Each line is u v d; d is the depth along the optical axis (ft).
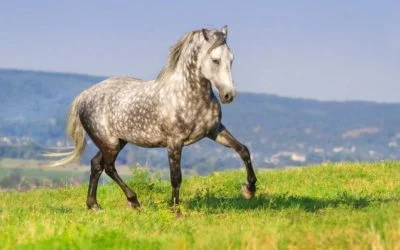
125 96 58.95
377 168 93.30
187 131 55.36
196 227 48.78
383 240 39.29
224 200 64.64
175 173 55.83
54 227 45.83
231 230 44.91
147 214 54.90
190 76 54.70
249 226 47.19
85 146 63.52
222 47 53.47
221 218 54.65
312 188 78.18
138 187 75.72
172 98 55.36
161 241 41.11
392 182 81.30
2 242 41.24
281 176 90.74
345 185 80.74
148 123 56.90
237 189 75.05
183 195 76.33
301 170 95.45
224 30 54.24
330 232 41.91
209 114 55.21
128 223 51.31
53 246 39.45
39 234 44.01
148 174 77.36
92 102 61.36
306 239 39.88
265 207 59.67
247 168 55.67
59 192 84.33
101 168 63.05
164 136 56.44
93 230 44.29
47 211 59.67
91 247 39.29
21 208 63.26
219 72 53.21
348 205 58.29
